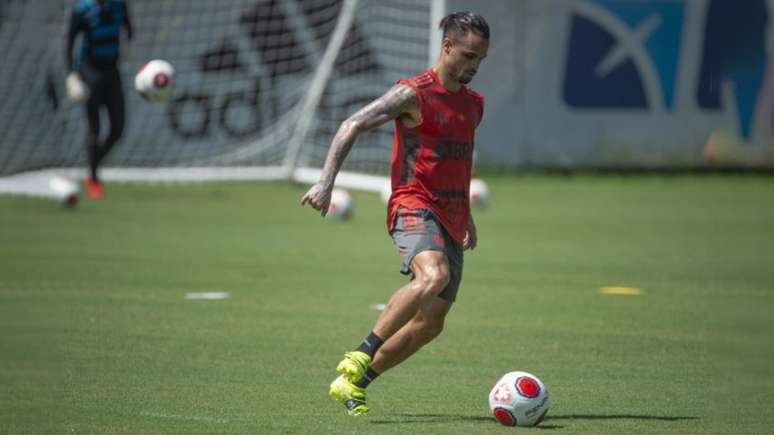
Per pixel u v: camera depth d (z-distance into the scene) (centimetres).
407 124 2200
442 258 2136
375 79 7750
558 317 3469
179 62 7962
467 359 2870
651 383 2627
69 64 6044
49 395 2406
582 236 5459
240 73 7938
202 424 2158
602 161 8388
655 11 8369
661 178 8381
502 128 8275
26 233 5191
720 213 6500
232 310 3481
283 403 2352
